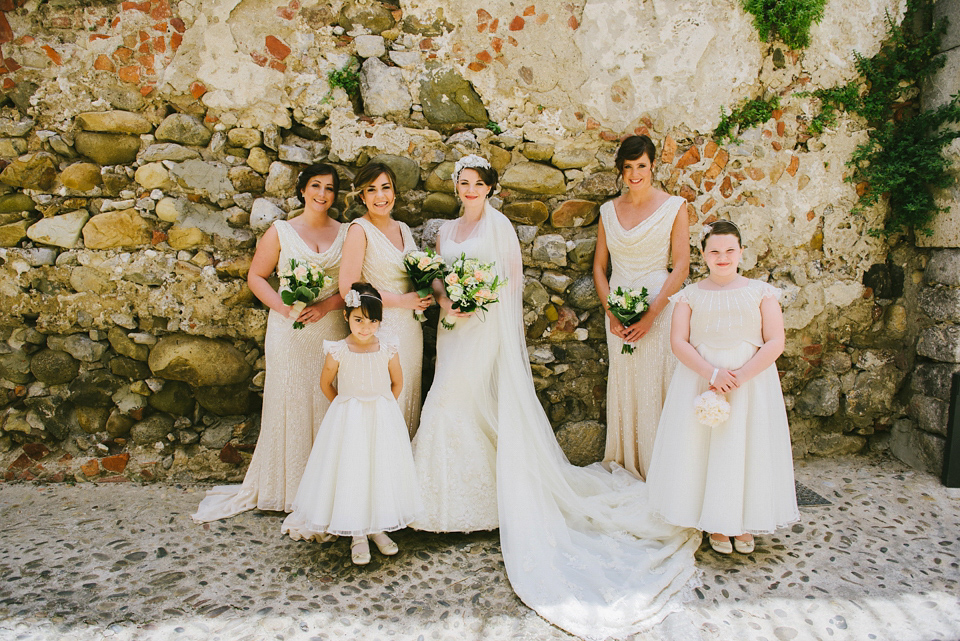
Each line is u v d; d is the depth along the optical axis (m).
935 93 3.21
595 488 2.97
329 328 2.92
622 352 3.05
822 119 3.26
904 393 3.46
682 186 3.24
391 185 2.85
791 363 3.42
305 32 3.09
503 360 2.90
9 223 3.08
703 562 2.51
